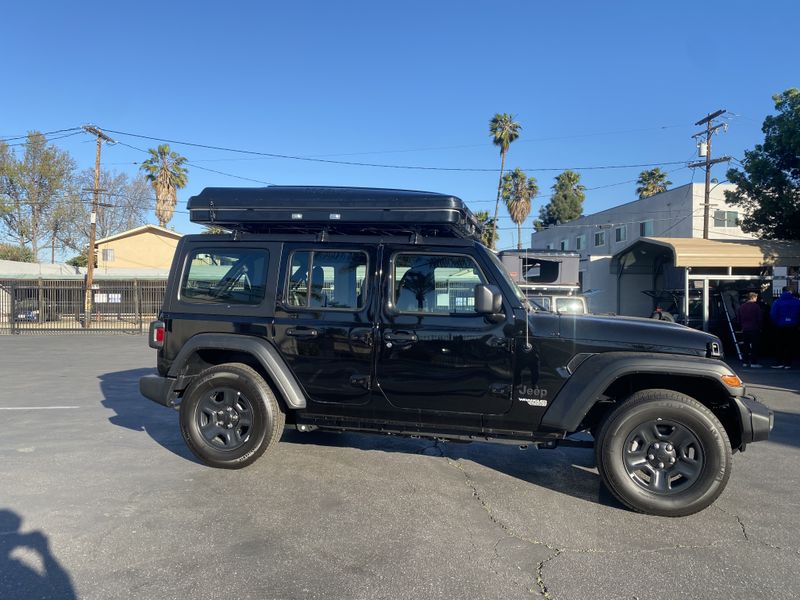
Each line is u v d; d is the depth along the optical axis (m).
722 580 3.27
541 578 3.28
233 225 5.25
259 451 5.00
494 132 43.31
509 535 3.86
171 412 7.66
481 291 4.30
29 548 3.58
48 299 26.97
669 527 4.02
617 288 22.95
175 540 3.71
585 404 4.28
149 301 28.03
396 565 3.41
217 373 5.06
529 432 4.57
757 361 13.60
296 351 4.89
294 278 5.01
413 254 4.79
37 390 9.49
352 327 4.79
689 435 4.17
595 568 3.40
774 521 4.14
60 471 5.09
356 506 4.34
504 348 4.50
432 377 4.62
